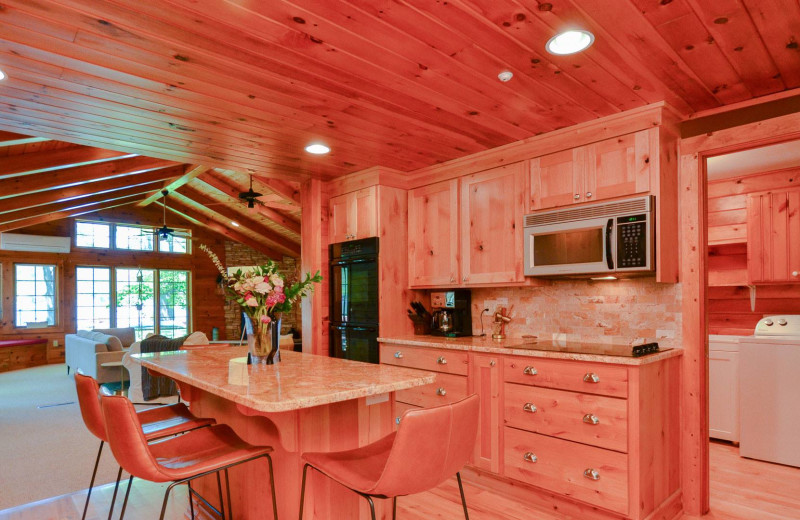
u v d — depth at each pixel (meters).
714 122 2.68
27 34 1.85
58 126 2.90
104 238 10.53
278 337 2.45
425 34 1.91
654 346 2.62
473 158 3.54
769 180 4.32
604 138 2.82
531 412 2.76
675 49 2.05
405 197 4.07
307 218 4.36
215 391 1.76
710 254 4.77
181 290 11.64
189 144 3.28
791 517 2.64
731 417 3.90
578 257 2.89
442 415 1.43
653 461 2.45
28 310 9.50
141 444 1.50
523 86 2.40
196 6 1.70
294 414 1.89
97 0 1.65
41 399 6.00
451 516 2.62
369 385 1.78
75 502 2.81
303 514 1.89
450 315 3.78
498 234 3.38
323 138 3.16
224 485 2.53
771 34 1.93
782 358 3.52
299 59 2.10
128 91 2.40
